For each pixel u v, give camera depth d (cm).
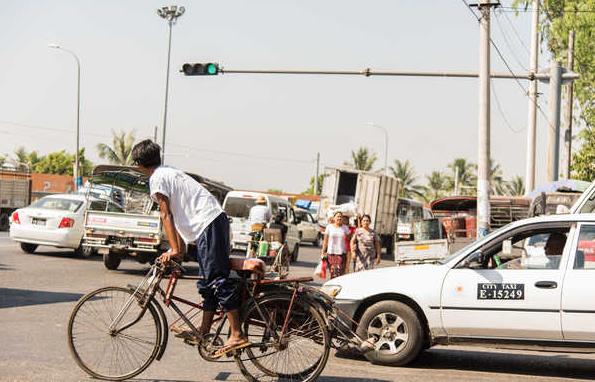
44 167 8644
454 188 9312
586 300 770
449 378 761
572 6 3281
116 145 7188
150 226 1769
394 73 2248
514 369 832
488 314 796
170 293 673
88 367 671
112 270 1842
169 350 841
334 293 740
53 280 1531
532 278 790
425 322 830
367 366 815
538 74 2395
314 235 4381
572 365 867
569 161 3181
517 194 9350
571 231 805
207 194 663
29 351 786
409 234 4056
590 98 3344
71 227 2088
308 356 670
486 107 1952
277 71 2323
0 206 3281
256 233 2039
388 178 3494
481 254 822
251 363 685
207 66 2345
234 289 659
